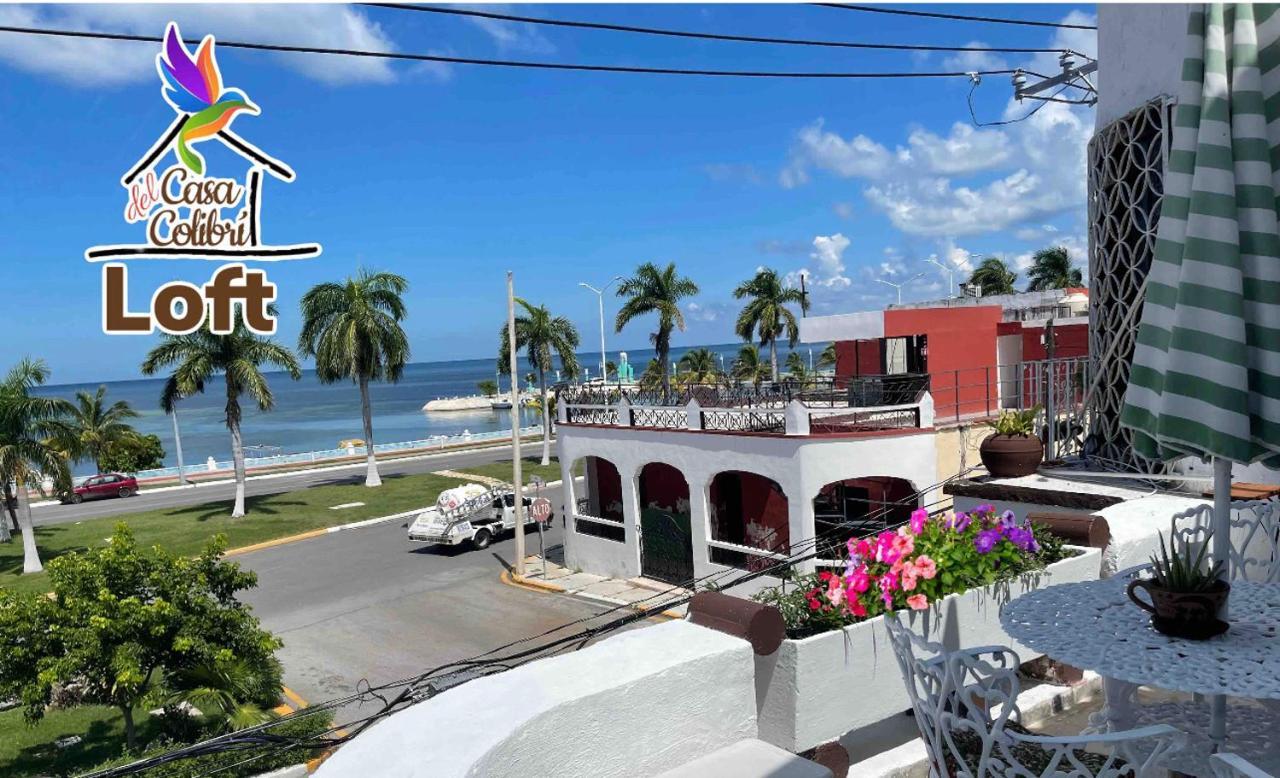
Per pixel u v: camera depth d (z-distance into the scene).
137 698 12.05
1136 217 8.75
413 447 60.84
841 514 20.05
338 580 25.44
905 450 18.31
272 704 15.19
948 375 21.84
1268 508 5.17
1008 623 3.69
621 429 22.86
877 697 4.25
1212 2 3.14
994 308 22.58
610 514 26.12
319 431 104.88
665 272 38.06
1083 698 5.37
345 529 33.34
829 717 4.08
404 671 17.41
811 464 17.88
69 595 11.94
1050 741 2.90
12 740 13.49
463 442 63.38
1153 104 8.41
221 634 12.66
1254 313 3.10
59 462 28.00
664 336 38.06
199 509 38.06
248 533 32.38
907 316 21.59
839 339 23.05
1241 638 3.39
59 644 11.77
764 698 4.12
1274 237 3.07
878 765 4.53
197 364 34.41
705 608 4.16
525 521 31.75
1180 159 3.28
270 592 24.36
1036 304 31.70
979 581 4.59
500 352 43.81
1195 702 4.34
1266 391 3.08
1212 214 3.09
